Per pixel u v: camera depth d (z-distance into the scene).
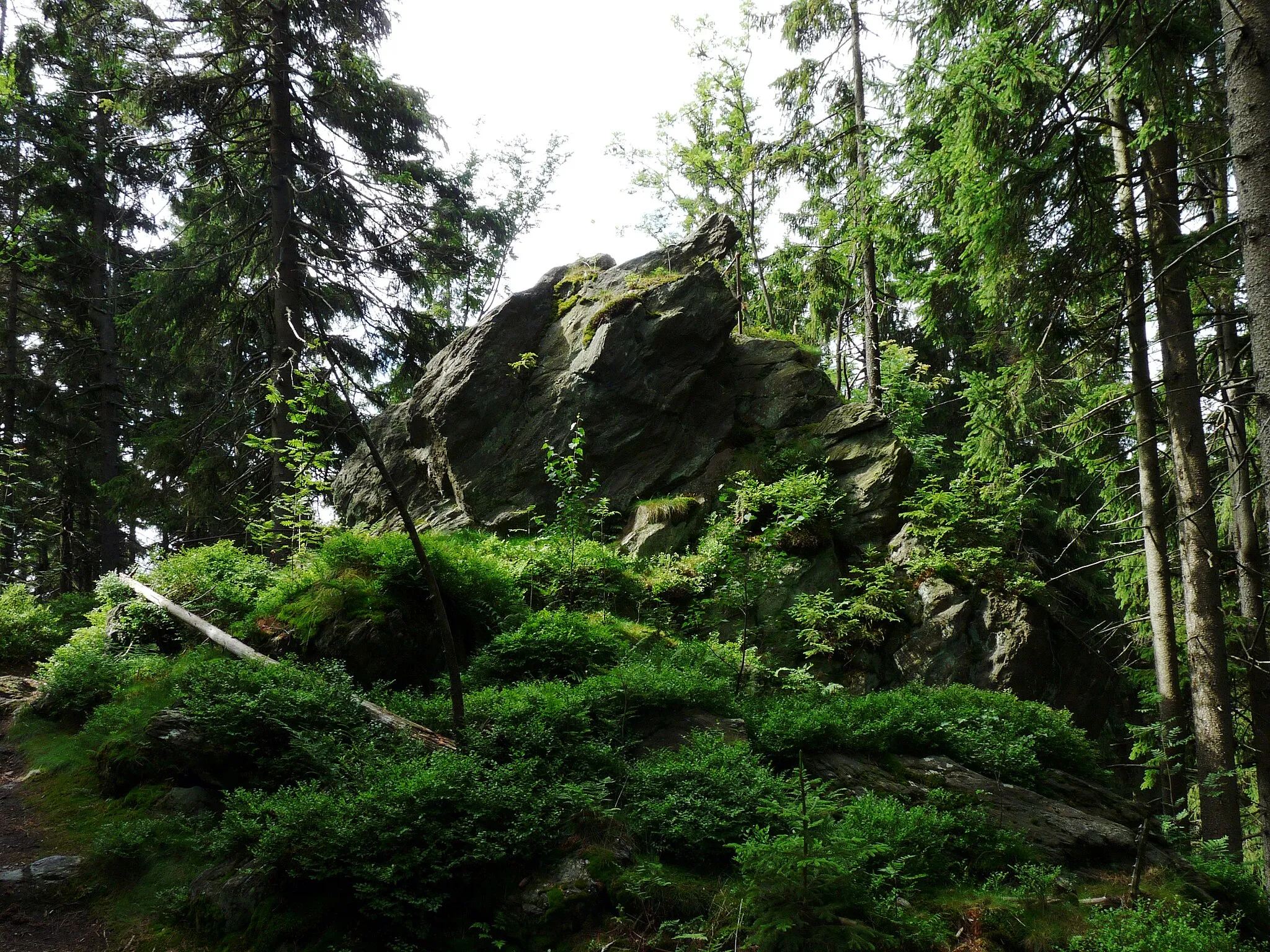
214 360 18.02
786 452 13.26
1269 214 6.25
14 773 7.56
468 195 19.06
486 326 14.37
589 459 13.20
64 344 22.20
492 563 10.40
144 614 10.02
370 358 17.78
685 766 6.26
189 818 6.22
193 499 16.69
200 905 5.34
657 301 13.98
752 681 9.55
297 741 6.27
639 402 13.37
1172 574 12.52
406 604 8.62
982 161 9.62
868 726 7.75
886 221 13.21
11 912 5.43
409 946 4.88
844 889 5.11
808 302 20.42
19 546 23.56
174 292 16.84
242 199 17.27
